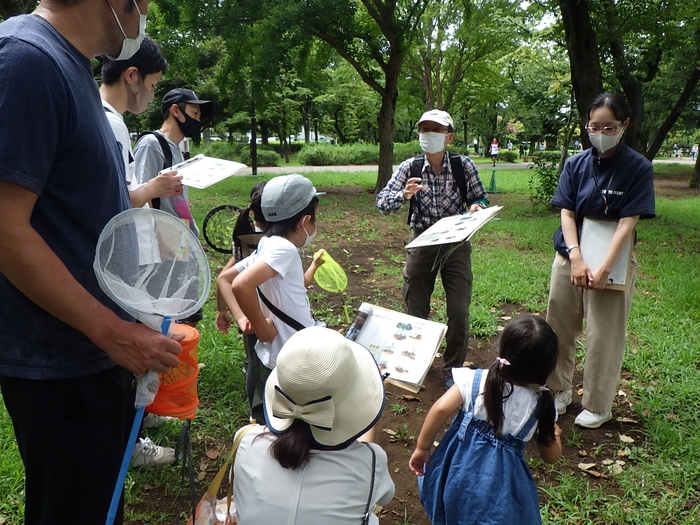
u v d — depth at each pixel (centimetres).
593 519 285
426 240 335
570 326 366
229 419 359
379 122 1496
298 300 259
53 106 151
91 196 167
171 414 276
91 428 174
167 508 283
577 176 345
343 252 813
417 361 262
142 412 179
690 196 1630
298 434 169
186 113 396
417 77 2769
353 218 1115
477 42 2464
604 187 331
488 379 225
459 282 397
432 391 413
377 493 180
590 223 339
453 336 404
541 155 1305
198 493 294
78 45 167
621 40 1258
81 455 172
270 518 168
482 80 2920
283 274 247
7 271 148
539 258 774
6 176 142
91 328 157
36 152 147
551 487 306
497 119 4853
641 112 1269
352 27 1378
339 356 168
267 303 256
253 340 283
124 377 182
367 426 175
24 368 163
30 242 147
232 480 189
